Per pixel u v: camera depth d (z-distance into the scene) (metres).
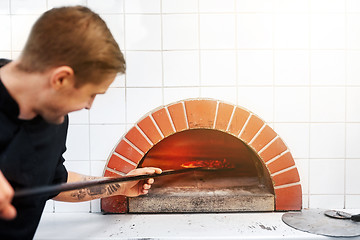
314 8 1.54
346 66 1.56
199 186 1.76
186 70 1.57
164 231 1.34
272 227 1.36
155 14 1.55
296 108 1.58
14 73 0.80
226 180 1.88
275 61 1.56
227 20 1.55
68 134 1.58
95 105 1.58
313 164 1.59
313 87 1.57
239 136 1.55
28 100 0.82
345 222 1.38
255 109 1.58
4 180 0.60
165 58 1.57
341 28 1.55
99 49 0.74
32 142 0.92
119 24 1.55
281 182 1.56
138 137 1.55
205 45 1.56
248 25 1.55
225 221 1.45
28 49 0.75
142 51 1.56
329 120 1.58
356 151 1.58
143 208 1.57
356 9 1.54
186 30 1.56
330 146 1.59
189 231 1.34
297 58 1.56
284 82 1.57
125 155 1.55
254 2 1.55
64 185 0.84
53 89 0.76
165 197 1.56
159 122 1.54
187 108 1.54
